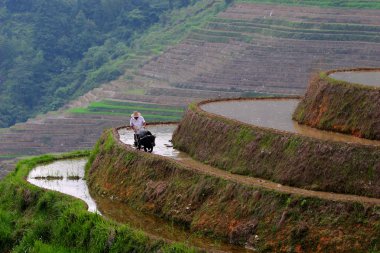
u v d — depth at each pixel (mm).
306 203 24859
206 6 129375
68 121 98312
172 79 105875
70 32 133125
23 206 32562
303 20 106625
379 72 38625
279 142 29297
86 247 26953
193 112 35000
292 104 39594
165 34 124500
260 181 28500
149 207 29938
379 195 25938
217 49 108688
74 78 121438
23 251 28750
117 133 37500
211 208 27312
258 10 114250
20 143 95125
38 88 119875
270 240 24859
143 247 24875
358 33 101375
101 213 29969
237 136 31250
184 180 29328
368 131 30547
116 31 132875
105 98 104375
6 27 132375
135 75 111938
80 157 42375
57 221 29000
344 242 23609
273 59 100375
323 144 27766
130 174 32312
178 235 26812
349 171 26828
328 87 33062
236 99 40750
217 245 25578
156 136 38688
